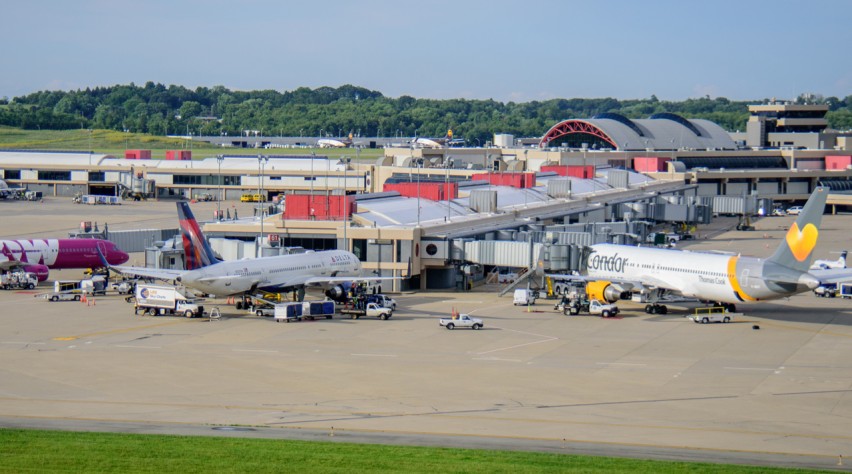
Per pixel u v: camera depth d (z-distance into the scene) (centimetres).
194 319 12825
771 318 13150
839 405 8750
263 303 13400
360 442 7381
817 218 11969
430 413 8362
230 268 12938
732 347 11231
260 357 10512
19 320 12612
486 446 7331
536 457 6931
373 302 13225
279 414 8288
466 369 10038
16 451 6875
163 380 9456
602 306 13238
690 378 9719
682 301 13712
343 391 9112
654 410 8544
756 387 9388
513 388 9281
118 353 10638
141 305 13112
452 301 14662
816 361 10506
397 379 9588
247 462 6669
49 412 8244
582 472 6519
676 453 7225
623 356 10725
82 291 14725
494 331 12156
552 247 14888
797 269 12181
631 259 14088
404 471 6494
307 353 10744
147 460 6694
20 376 9562
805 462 7038
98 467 6519
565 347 11188
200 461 6681
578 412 8450
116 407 8456
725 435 7781
